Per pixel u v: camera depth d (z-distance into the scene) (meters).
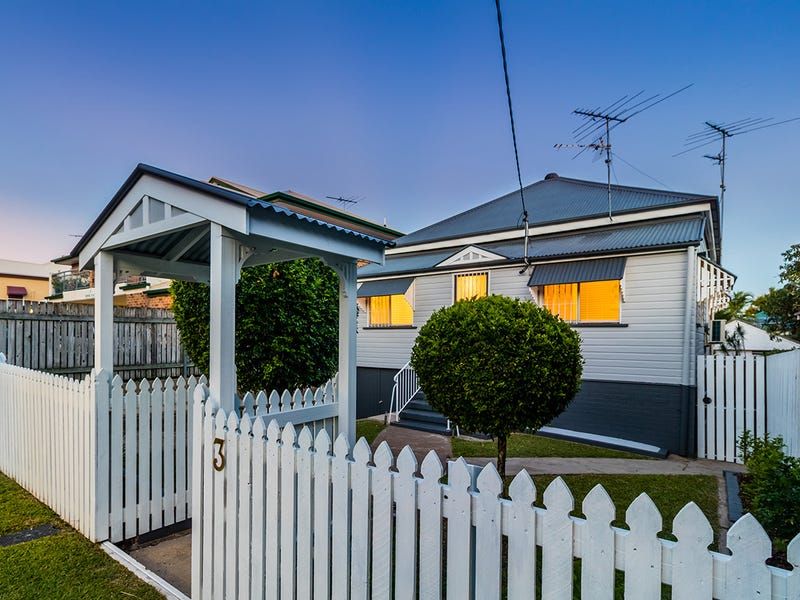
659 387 8.51
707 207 10.16
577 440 8.45
